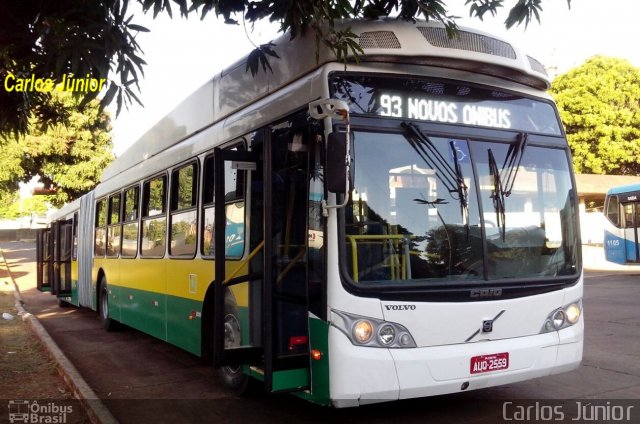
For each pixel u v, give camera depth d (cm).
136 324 938
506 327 498
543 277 524
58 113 678
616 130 3331
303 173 496
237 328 593
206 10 458
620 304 1331
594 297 1491
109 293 1121
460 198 499
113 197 1105
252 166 557
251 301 561
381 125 481
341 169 434
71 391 680
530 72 541
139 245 926
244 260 577
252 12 472
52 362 835
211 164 670
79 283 1384
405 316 462
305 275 490
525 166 536
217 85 691
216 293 523
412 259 476
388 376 451
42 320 1383
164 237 811
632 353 807
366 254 463
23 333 1108
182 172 761
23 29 445
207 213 670
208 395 668
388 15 535
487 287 492
